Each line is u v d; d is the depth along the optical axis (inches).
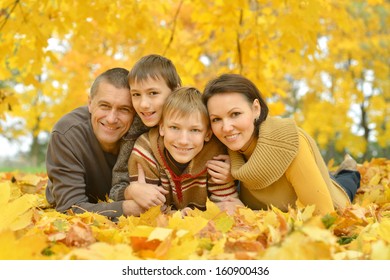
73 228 91.8
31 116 526.9
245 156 142.1
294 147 131.3
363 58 569.0
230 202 138.3
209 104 132.8
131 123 145.4
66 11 206.2
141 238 84.0
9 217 93.4
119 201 138.9
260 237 91.7
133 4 222.5
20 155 1013.2
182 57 275.1
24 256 73.7
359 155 691.4
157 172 140.1
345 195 152.6
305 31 203.8
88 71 404.8
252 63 248.7
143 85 136.3
